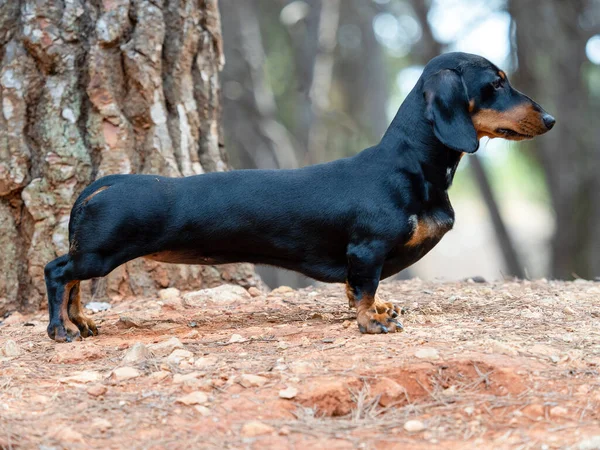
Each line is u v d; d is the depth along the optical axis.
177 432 5.23
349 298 7.74
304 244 7.46
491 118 7.40
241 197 7.38
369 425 5.38
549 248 31.89
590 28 28.88
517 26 28.20
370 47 34.75
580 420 5.34
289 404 5.62
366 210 7.26
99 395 5.83
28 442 5.03
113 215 7.25
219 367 6.32
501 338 6.89
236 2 29.08
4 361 6.85
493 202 31.52
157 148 9.88
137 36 9.82
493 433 5.25
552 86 29.62
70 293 7.72
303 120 29.78
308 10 29.30
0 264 9.40
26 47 9.58
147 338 7.65
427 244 7.53
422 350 6.25
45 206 9.48
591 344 6.70
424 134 7.38
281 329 7.70
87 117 9.71
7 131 9.47
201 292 9.34
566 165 30.28
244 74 29.27
